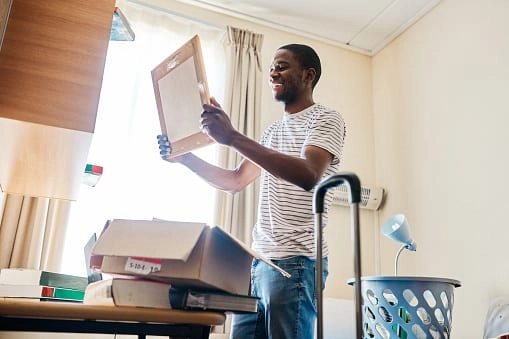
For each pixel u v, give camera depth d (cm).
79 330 74
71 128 84
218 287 82
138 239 81
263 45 262
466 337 189
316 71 142
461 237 200
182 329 79
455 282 153
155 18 239
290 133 133
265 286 118
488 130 197
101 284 87
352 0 244
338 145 123
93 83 87
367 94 279
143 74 228
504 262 179
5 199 184
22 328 71
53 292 113
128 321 74
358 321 59
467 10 220
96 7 90
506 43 196
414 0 240
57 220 189
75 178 124
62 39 87
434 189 220
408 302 146
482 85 204
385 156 258
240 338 125
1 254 179
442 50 231
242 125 231
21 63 84
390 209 246
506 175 185
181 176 221
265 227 128
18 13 86
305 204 123
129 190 211
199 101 116
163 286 81
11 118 81
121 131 217
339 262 238
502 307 164
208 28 250
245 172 152
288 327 112
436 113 228
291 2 248
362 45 282
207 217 219
